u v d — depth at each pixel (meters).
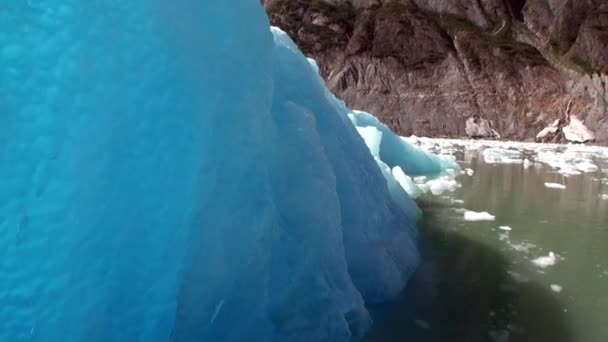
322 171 2.48
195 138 1.67
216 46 1.80
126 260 1.56
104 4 1.42
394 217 3.83
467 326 2.61
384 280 2.94
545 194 6.86
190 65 1.66
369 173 3.63
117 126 1.47
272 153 2.29
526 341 2.45
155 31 1.55
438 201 6.20
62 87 1.34
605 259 3.82
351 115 7.44
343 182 2.97
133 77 1.50
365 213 3.02
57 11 1.32
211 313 1.86
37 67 1.29
